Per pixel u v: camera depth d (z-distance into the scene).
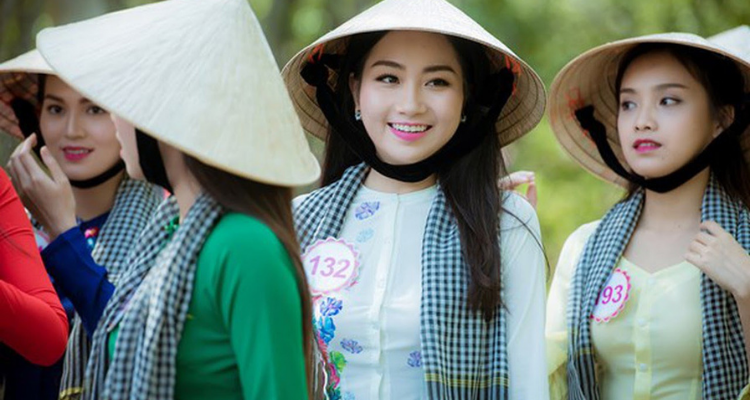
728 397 7.14
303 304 5.28
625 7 22.25
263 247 5.04
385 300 6.82
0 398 7.30
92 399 5.43
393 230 7.03
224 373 5.11
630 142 7.64
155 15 5.32
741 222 7.50
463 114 7.10
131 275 5.47
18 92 8.55
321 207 7.24
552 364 7.76
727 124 7.65
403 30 6.92
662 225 7.72
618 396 7.55
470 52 7.07
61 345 6.26
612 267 7.69
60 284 6.63
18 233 6.36
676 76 7.49
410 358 6.73
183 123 4.98
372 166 7.16
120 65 5.12
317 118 7.71
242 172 4.99
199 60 5.11
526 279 6.86
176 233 5.17
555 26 22.44
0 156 10.37
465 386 6.60
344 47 7.46
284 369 4.98
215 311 5.06
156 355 4.99
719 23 19.42
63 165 8.20
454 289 6.68
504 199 7.07
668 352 7.33
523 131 7.54
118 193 8.30
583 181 23.20
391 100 6.92
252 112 5.11
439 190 7.05
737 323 7.23
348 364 6.82
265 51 5.31
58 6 18.64
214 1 5.29
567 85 8.27
